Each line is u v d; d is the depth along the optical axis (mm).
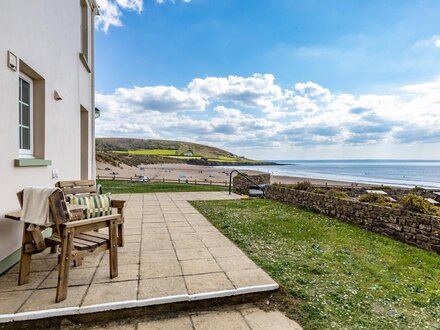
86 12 6660
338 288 2840
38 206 2371
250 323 2225
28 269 2605
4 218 2805
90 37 6977
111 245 2732
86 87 6535
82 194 4133
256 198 9523
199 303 2438
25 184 3244
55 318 2123
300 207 7664
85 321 2176
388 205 5535
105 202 3418
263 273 3014
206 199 8977
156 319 2258
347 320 2270
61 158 4512
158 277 2814
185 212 6562
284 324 2217
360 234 5148
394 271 3422
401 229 4816
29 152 3646
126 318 2262
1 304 2209
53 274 2820
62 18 4520
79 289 2502
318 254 3896
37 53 3541
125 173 32844
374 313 2393
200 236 4473
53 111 4137
